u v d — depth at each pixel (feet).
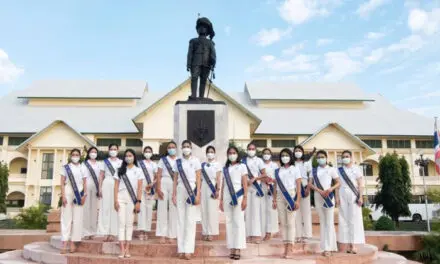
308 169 30.35
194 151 38.65
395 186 100.22
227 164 26.35
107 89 168.04
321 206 27.37
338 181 28.19
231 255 25.23
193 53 42.09
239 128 131.34
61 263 27.02
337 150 138.00
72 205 28.81
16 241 42.16
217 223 29.73
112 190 30.55
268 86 178.91
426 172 149.18
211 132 39.29
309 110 164.04
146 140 129.49
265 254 27.55
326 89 177.68
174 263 24.25
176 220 27.04
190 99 40.68
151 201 31.48
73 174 28.84
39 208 68.33
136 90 167.63
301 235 30.63
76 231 28.50
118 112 154.92
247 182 27.55
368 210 76.33
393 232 50.78
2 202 102.58
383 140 148.97
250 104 168.55
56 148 134.10
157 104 130.41
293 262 24.91
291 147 143.64
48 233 44.62
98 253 27.96
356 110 165.99
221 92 130.62
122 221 25.94
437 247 40.01
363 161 139.44
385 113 164.66
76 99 160.76
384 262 29.17
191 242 24.94
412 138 149.07
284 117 155.02
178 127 39.40
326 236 26.86
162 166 29.68
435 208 110.52
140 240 30.40
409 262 30.01
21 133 139.13
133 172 26.68
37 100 161.07
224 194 25.90
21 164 145.38
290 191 26.32
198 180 25.61
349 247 28.91
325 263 25.98
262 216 31.14
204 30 42.80
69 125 134.21
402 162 102.89
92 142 133.08
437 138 72.28
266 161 31.76
